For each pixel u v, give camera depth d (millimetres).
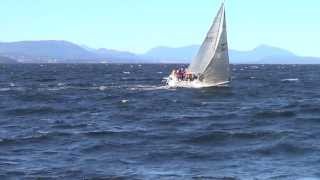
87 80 120625
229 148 29703
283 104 58844
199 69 79125
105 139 33062
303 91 81438
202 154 27938
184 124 41406
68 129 38344
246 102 62188
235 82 108750
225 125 40562
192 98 66750
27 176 22766
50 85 99062
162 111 52281
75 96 72125
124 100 64688
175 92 75750
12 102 63062
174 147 30062
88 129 38250
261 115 46406
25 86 96125
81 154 28109
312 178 22500
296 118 43812
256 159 26641
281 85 98438
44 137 33688
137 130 37406
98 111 52656
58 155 27781
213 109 53906
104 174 23297
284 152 28266
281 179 22375
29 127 39750
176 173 23641
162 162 26031
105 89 85688
